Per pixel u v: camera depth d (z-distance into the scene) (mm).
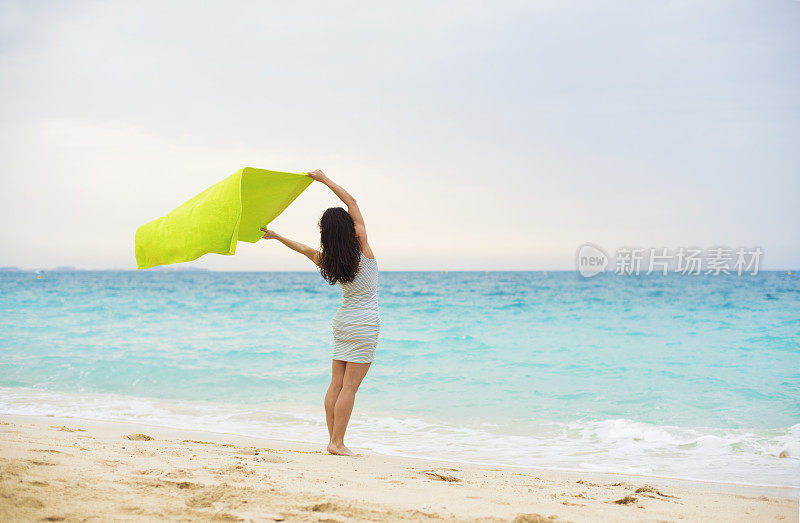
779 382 7898
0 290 37625
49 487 2459
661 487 3508
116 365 9250
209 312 19625
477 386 8023
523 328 14648
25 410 6383
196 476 2900
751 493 3582
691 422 5945
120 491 2523
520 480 3588
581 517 2549
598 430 5684
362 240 3994
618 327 14672
